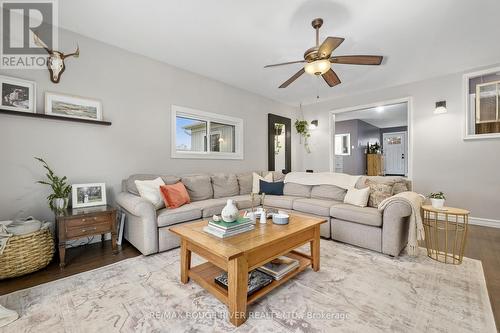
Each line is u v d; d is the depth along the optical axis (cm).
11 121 230
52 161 253
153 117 335
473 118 374
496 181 349
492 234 315
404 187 302
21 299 165
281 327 138
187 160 380
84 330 135
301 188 382
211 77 405
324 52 216
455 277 196
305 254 226
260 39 280
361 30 260
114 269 212
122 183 301
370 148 825
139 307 157
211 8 224
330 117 541
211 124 426
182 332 134
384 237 243
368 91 476
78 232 226
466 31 262
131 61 312
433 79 398
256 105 496
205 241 164
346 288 180
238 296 140
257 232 185
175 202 279
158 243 248
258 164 502
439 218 388
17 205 234
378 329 136
